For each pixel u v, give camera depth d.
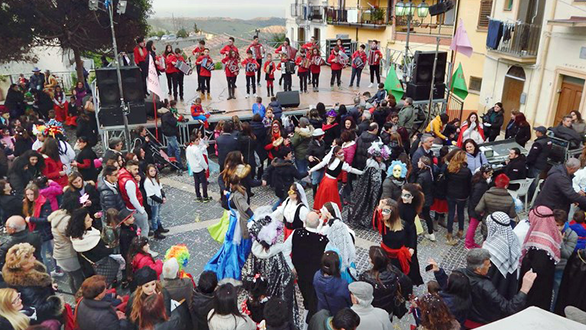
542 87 15.20
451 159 7.66
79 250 5.46
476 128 10.30
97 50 21.16
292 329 3.94
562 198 6.91
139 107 11.52
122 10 10.34
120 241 6.38
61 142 9.27
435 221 8.62
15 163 8.04
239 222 6.55
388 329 3.93
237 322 3.88
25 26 18.77
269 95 15.53
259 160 10.22
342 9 28.55
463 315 4.27
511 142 9.91
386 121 10.59
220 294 3.88
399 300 4.91
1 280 4.80
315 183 9.07
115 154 7.49
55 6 19.00
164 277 4.81
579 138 9.33
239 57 14.99
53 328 4.30
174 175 11.49
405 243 6.01
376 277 4.61
